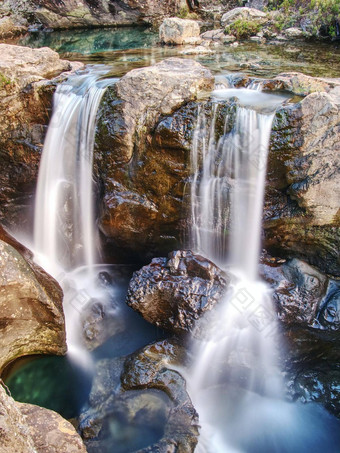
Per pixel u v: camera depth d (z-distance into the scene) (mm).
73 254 6676
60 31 13523
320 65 8141
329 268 5773
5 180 6840
